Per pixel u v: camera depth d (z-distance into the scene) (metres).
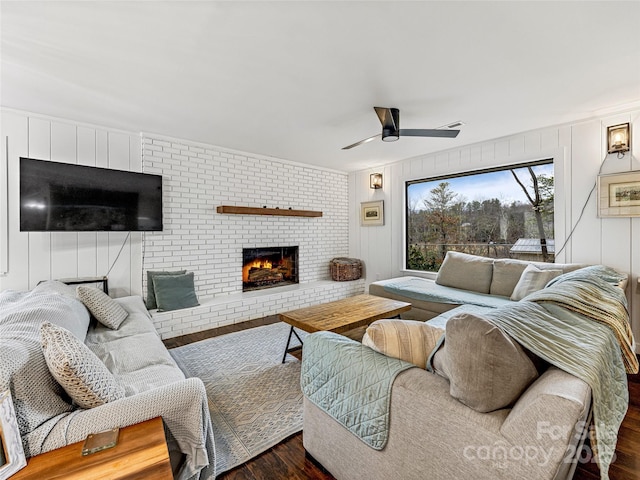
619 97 2.65
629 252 2.92
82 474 0.95
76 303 2.26
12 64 2.10
